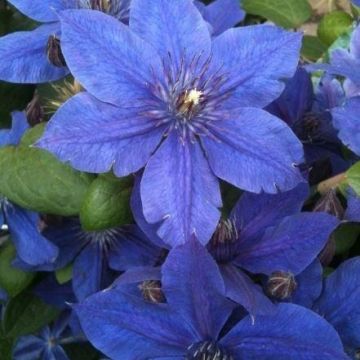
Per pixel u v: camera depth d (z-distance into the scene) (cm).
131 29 29
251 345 29
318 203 30
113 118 28
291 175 28
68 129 27
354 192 30
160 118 29
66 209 31
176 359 29
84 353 39
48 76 33
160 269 28
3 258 35
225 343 29
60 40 29
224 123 29
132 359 29
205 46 30
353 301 30
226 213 32
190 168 28
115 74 28
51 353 39
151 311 29
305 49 41
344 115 30
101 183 29
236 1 39
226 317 28
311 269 30
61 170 30
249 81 30
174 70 30
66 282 36
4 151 31
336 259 34
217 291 27
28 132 31
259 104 29
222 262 31
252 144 28
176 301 28
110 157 28
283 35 29
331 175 34
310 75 35
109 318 28
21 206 32
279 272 28
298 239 29
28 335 39
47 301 37
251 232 31
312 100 34
